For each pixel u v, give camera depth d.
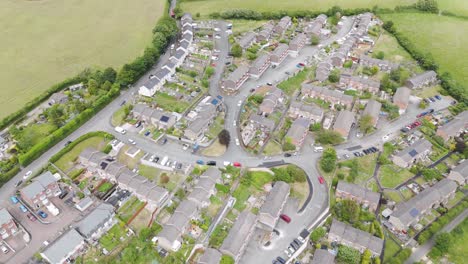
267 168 135.75
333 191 128.50
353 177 131.50
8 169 133.38
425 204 119.31
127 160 139.00
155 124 154.50
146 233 111.00
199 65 195.00
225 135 145.62
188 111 163.38
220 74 189.00
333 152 138.12
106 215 113.12
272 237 114.62
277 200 118.38
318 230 112.44
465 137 153.50
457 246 112.88
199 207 120.19
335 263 107.62
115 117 159.50
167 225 111.25
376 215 121.56
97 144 145.75
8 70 186.62
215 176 126.88
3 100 166.00
